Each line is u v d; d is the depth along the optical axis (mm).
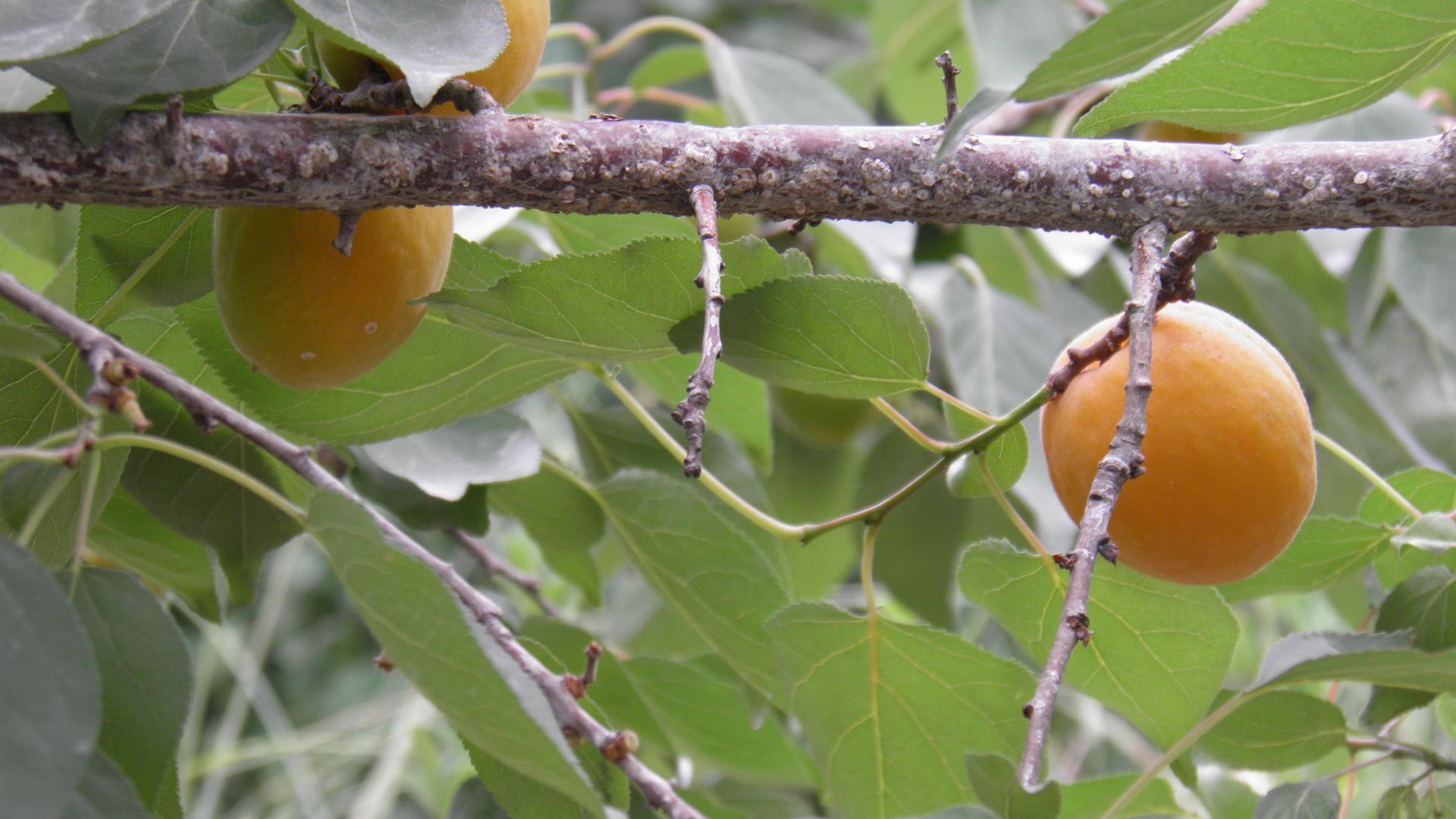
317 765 1939
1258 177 1137
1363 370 1467
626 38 1476
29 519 1105
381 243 1137
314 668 2473
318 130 1120
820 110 1479
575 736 1150
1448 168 1133
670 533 1245
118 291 1171
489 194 1128
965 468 1180
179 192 1116
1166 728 1219
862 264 1464
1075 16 1612
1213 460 1136
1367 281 1331
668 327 1157
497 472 1237
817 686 1214
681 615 1267
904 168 1136
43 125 1108
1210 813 1246
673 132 1133
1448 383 1449
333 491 1106
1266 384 1141
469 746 1173
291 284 1134
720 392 1282
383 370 1184
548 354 1191
